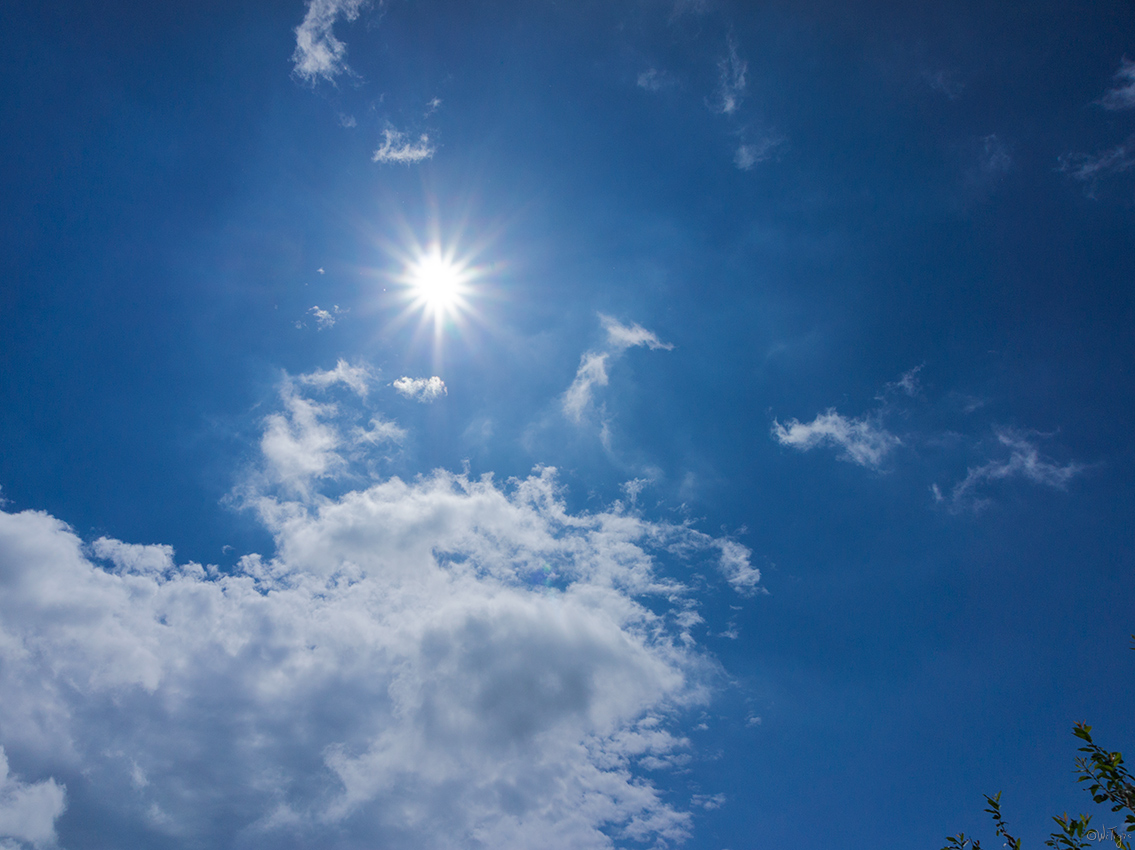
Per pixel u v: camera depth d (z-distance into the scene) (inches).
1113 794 327.3
